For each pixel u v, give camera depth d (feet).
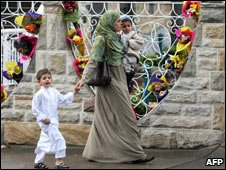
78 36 42.19
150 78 43.21
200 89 42.32
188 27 41.91
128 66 38.06
